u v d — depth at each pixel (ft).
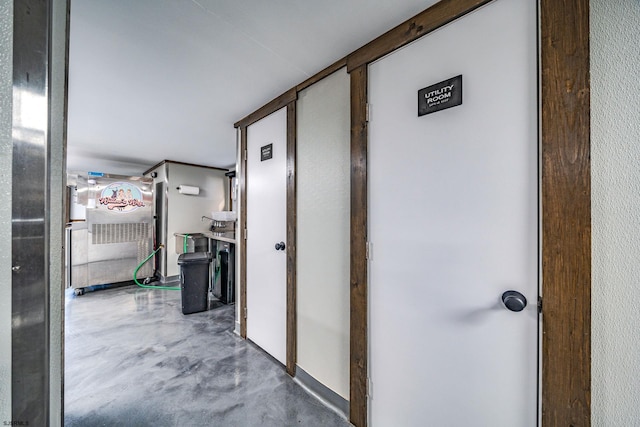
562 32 2.84
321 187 5.62
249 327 8.14
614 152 2.67
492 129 3.33
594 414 2.78
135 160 14.83
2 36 1.60
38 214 1.81
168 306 11.29
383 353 4.46
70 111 7.68
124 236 13.83
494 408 3.32
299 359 6.18
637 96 2.57
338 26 4.21
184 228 15.46
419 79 4.01
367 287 4.69
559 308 2.84
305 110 6.01
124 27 4.19
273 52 4.90
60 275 2.07
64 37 2.11
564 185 2.81
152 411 5.16
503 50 3.25
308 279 5.93
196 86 6.22
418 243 4.02
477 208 3.45
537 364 3.02
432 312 3.87
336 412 5.18
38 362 1.81
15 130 1.66
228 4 3.72
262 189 7.52
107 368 6.61
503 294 3.20
